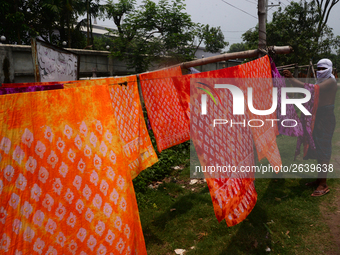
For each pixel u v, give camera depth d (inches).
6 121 58.3
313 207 151.6
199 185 195.2
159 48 446.6
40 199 63.1
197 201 168.7
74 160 68.1
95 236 70.9
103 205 72.3
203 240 131.1
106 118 74.4
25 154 60.9
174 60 450.9
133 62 469.4
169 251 126.3
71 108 67.9
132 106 122.0
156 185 201.3
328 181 180.1
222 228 138.3
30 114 61.4
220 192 96.3
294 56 625.0
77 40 660.7
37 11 551.2
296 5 605.0
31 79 306.7
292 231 132.6
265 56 145.9
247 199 111.0
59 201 65.7
